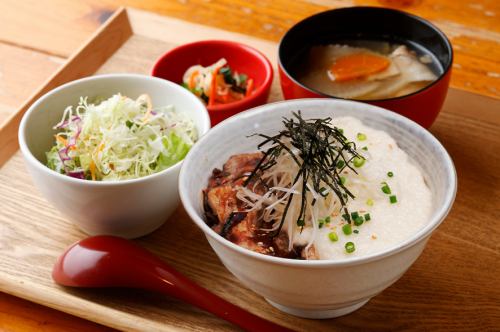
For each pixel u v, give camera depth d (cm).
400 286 63
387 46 76
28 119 68
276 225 60
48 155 69
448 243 66
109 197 63
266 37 89
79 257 63
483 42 86
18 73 85
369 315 62
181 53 80
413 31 75
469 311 62
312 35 77
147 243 67
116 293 63
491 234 66
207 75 78
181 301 63
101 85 71
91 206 64
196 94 79
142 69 82
